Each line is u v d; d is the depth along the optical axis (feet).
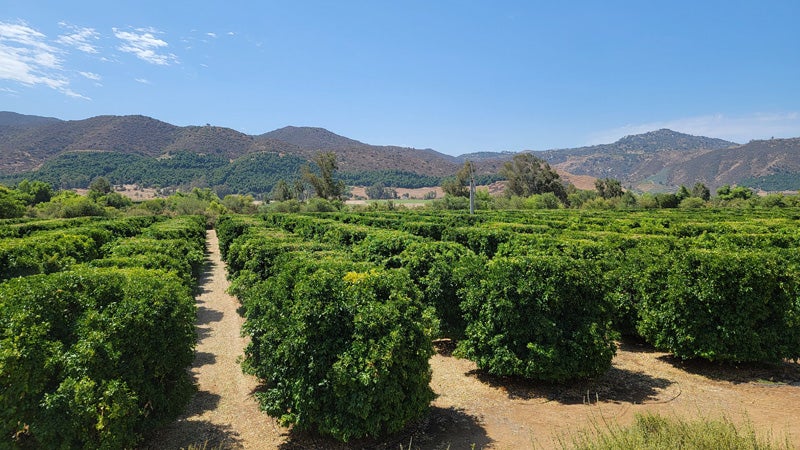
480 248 56.39
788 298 27.02
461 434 21.16
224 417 23.04
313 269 23.77
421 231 70.33
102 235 67.05
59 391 16.42
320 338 19.76
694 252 28.86
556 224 80.74
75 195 241.55
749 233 57.82
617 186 305.73
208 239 140.46
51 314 18.01
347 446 20.16
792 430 20.16
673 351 28.60
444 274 31.55
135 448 19.70
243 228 71.36
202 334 38.93
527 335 25.44
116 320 18.33
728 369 28.35
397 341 19.42
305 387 19.39
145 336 18.94
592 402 24.40
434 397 22.31
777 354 26.73
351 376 18.74
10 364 15.83
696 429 17.20
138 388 18.65
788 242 49.96
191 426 22.00
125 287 20.49
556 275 25.61
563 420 22.33
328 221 83.97
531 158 312.91
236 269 51.65
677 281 27.96
